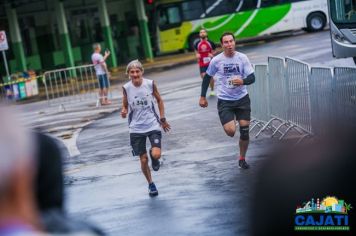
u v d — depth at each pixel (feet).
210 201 37.65
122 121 81.25
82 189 46.16
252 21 184.55
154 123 41.86
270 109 59.52
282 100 56.49
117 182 47.21
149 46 189.16
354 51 94.94
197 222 33.63
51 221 8.20
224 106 45.21
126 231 33.88
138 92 41.55
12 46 164.04
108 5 192.85
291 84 54.29
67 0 183.01
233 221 32.73
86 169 53.67
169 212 36.55
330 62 109.40
